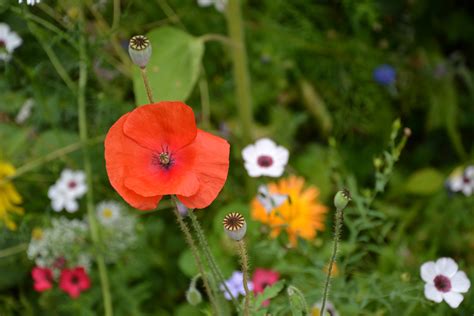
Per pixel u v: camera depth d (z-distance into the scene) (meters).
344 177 1.08
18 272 1.03
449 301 0.80
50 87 1.07
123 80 1.09
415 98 1.21
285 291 0.92
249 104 1.06
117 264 1.01
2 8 0.95
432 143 1.21
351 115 1.17
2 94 1.08
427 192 1.10
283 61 1.19
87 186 1.01
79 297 0.99
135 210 1.06
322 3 1.19
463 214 1.06
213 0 1.09
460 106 1.23
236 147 1.09
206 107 1.08
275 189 0.94
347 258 0.88
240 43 1.01
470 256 1.05
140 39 0.70
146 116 0.70
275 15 1.19
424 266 0.81
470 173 1.05
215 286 0.78
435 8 1.23
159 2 1.11
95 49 0.99
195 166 0.70
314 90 1.19
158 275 1.05
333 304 0.88
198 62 0.95
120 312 1.00
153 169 0.71
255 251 0.96
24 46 1.05
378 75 1.15
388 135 1.17
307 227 0.93
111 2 1.09
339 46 1.20
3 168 1.00
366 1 1.14
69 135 1.07
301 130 1.19
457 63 1.25
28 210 1.05
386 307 0.88
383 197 1.13
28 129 1.07
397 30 1.23
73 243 0.99
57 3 0.98
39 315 1.01
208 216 1.07
